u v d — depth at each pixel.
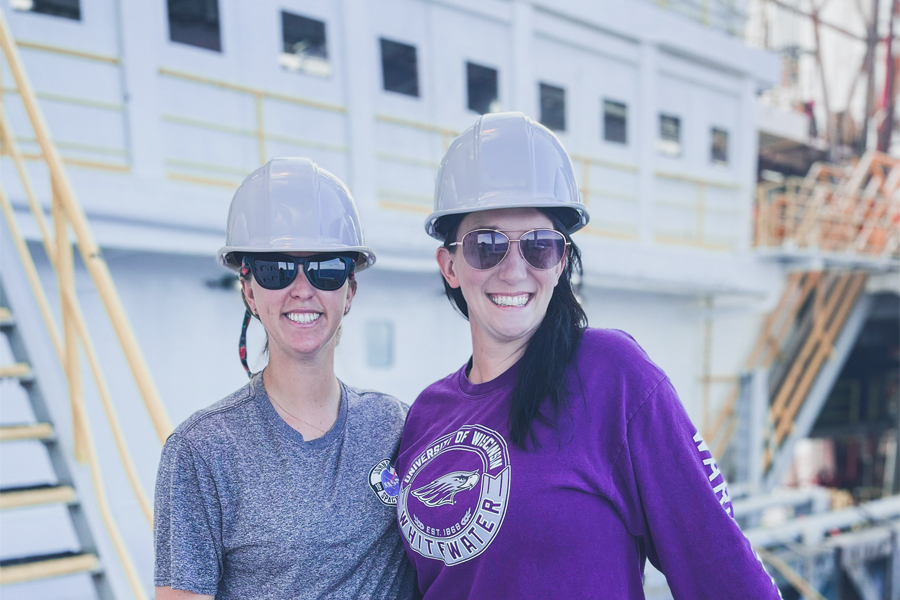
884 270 8.69
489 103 5.86
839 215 8.09
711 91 7.81
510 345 1.17
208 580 1.08
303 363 1.20
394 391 5.20
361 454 1.24
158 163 4.13
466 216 1.14
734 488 7.50
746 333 8.61
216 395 4.35
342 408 1.26
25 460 3.61
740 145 8.14
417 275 5.31
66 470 2.12
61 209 2.21
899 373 12.76
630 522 1.04
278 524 1.11
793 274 8.52
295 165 1.24
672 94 7.40
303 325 1.18
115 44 4.05
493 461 1.05
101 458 3.90
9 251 2.48
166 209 3.85
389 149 5.29
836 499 10.98
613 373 1.06
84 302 3.89
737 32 8.20
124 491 3.95
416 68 5.39
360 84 5.01
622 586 1.02
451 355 5.51
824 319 8.55
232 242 1.22
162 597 1.08
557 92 6.37
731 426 8.34
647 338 7.44
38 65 3.81
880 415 13.05
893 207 8.73
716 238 8.02
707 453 1.05
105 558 1.99
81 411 2.11
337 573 1.16
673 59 7.31
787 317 8.93
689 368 7.93
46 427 2.14
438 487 1.11
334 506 1.16
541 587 0.98
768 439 8.27
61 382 2.30
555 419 1.03
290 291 1.16
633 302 7.27
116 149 4.05
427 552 1.11
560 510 0.98
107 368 3.95
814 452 16.03
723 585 0.96
